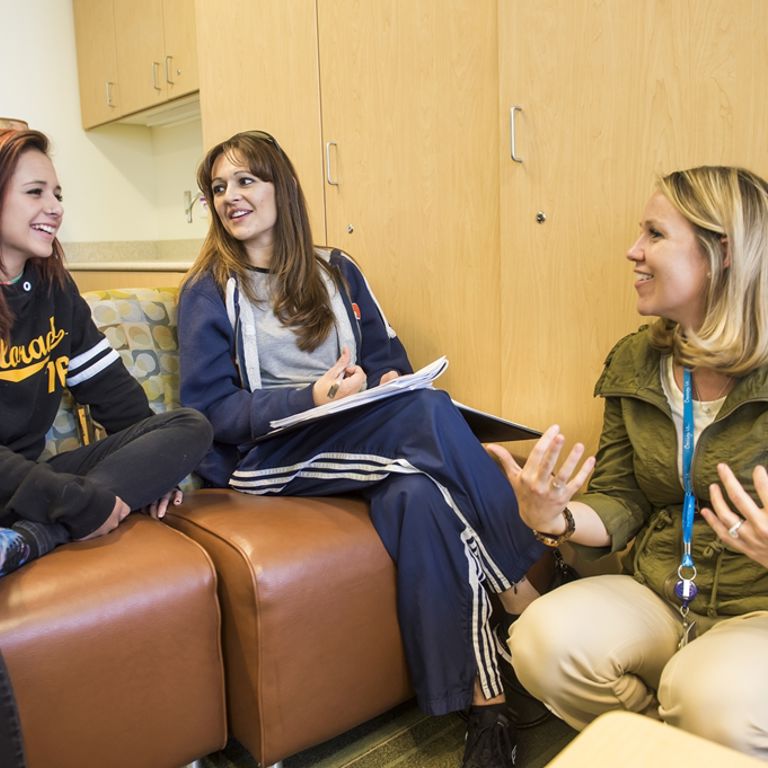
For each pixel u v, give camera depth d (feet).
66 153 14.55
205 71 8.93
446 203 6.41
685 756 2.22
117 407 5.03
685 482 3.79
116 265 12.10
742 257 3.54
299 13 7.47
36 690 3.38
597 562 5.63
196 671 3.92
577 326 5.56
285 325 5.61
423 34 6.33
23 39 13.91
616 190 5.16
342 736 4.75
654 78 4.85
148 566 3.82
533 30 5.45
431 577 4.37
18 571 3.66
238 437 5.17
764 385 3.53
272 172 5.63
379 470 4.62
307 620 4.08
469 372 6.51
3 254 4.33
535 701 4.97
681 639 3.74
